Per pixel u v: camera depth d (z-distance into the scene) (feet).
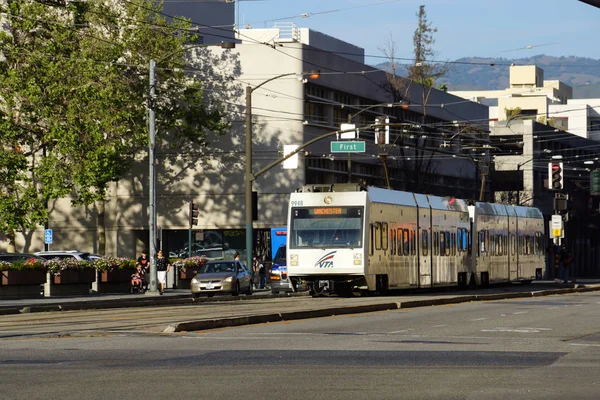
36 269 182.39
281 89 297.74
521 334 92.48
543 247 284.61
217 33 335.88
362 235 168.14
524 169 437.58
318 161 310.86
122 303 156.25
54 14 263.29
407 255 186.80
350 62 326.44
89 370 62.28
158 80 274.98
